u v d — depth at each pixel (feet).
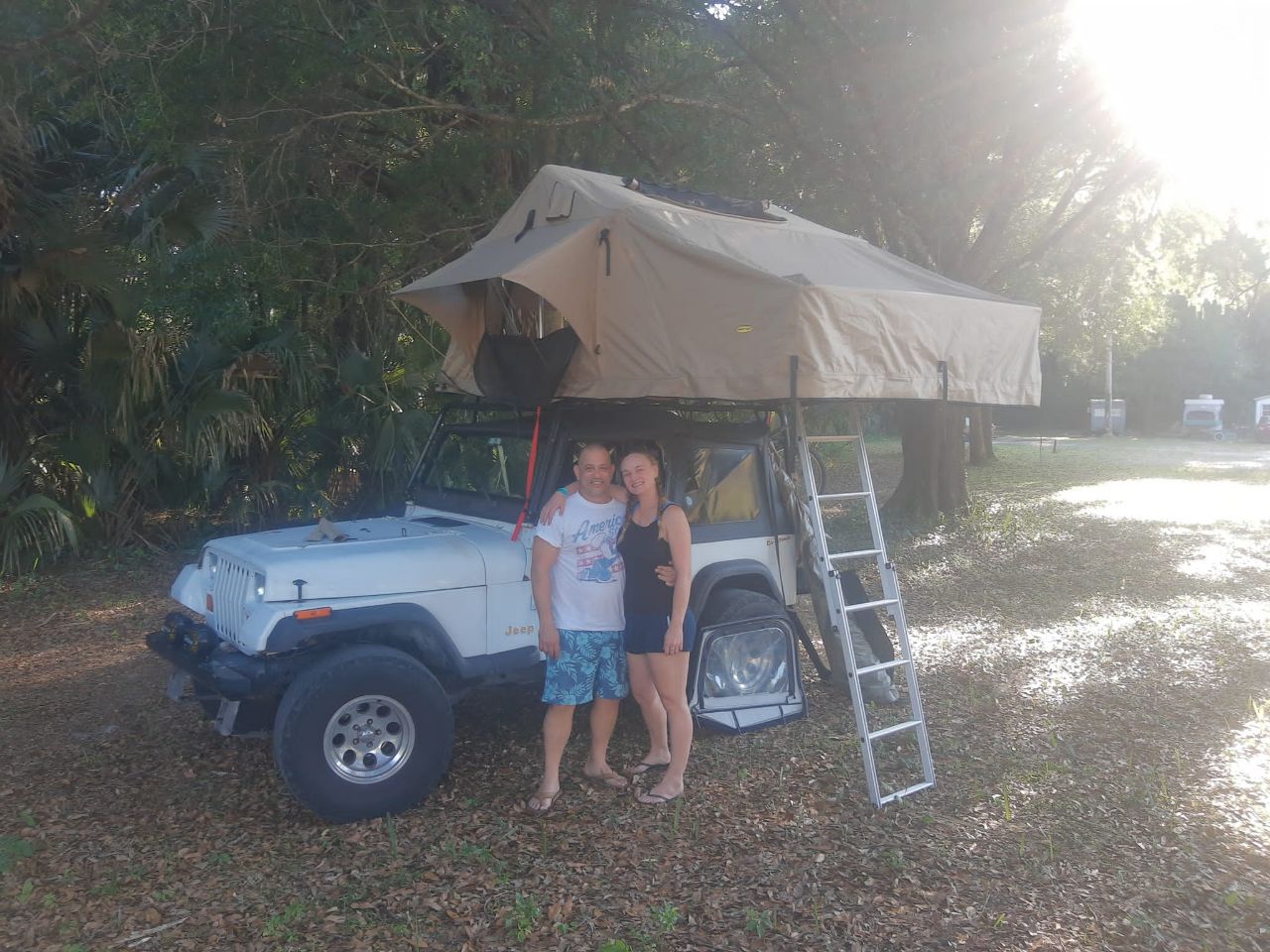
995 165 39.83
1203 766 17.69
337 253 38.34
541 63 33.86
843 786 16.44
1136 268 61.05
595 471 15.17
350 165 39.91
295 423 40.96
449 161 35.60
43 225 33.78
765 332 14.89
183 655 16.08
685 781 16.49
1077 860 14.14
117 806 15.78
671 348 15.87
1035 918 12.59
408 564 15.57
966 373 17.07
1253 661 24.30
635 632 15.34
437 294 19.70
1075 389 169.58
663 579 15.30
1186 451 115.85
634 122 36.45
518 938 11.97
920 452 48.88
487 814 15.28
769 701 19.11
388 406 40.40
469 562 16.03
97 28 30.40
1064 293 59.67
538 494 16.84
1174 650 25.46
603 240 16.66
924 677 22.94
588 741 18.33
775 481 19.65
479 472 18.86
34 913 12.57
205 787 16.47
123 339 35.04
